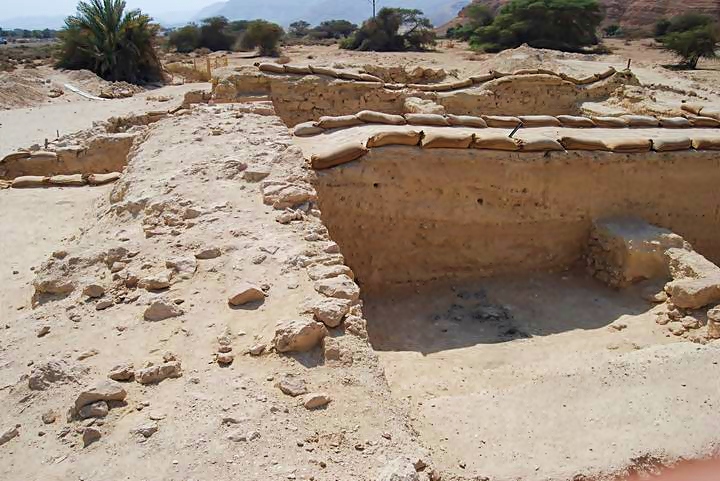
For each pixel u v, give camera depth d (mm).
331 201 7199
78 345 4020
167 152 7691
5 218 7992
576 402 4375
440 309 7152
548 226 7930
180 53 44000
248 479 2859
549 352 6059
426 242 7617
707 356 5016
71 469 2943
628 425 4098
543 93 14531
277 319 4176
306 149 7848
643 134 8953
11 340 4176
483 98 13906
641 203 8188
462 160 7594
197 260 4992
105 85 23078
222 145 7820
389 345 6336
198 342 4000
